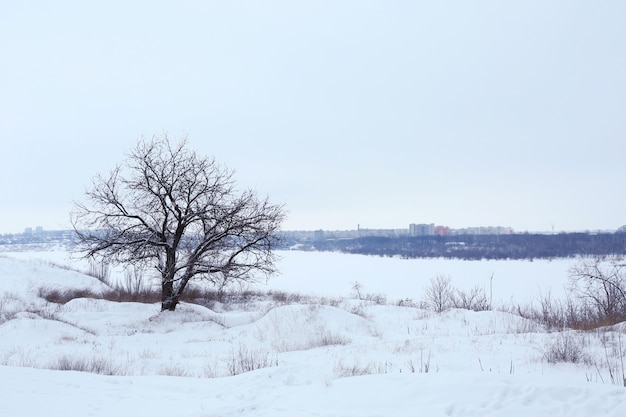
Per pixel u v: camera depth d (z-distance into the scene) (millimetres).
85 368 12742
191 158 26172
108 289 33156
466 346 14531
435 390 7469
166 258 25953
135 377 10188
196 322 23422
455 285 55531
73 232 25562
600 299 26562
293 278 65812
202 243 25469
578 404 6625
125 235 25125
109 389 9102
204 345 18719
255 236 26297
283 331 19609
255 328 20750
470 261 105750
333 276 68875
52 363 13703
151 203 25703
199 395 8789
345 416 6953
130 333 21359
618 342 14289
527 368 11586
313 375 10039
